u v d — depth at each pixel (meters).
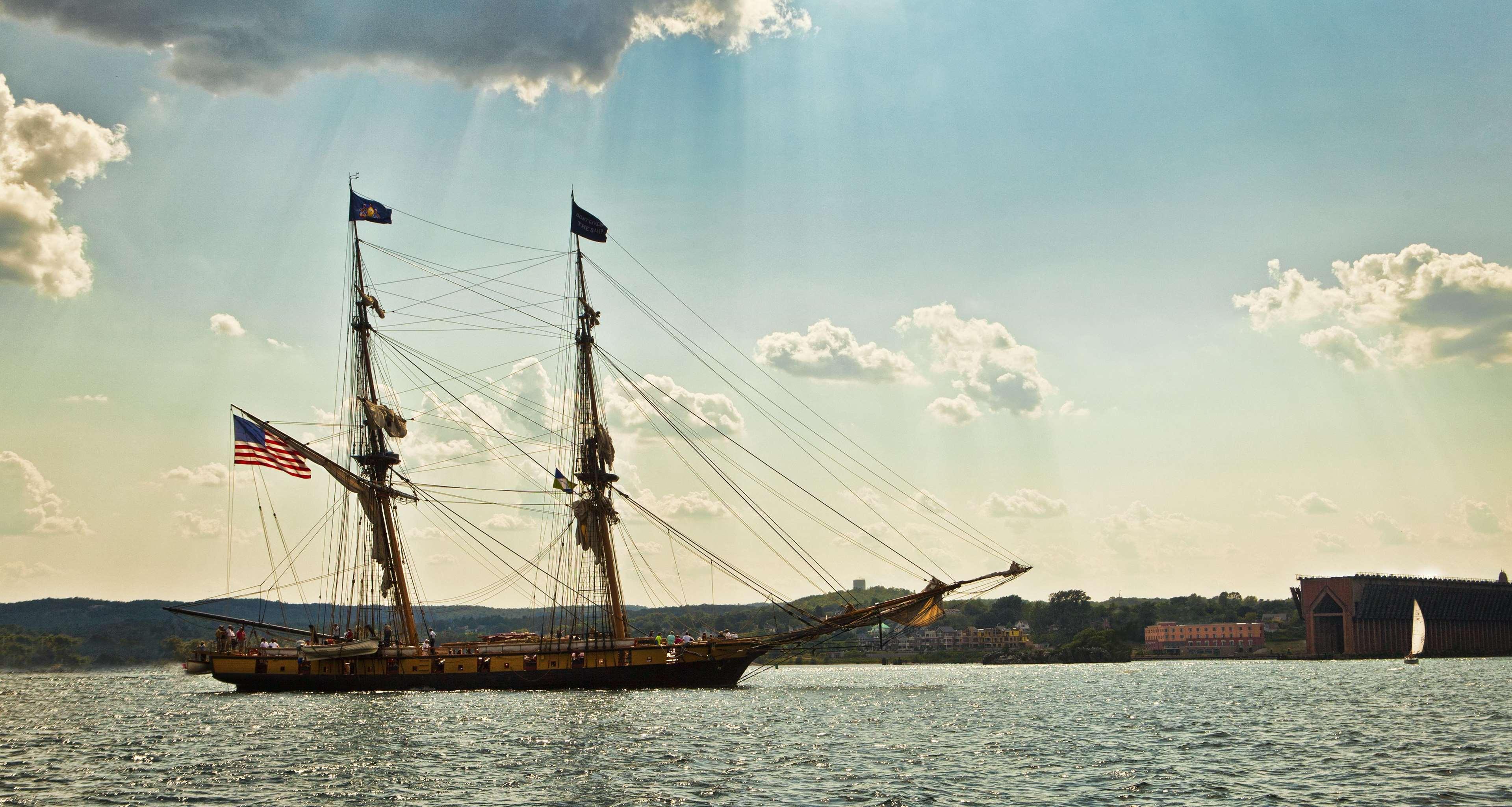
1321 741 77.69
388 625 126.81
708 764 63.97
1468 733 83.56
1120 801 53.06
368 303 131.62
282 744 74.56
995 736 79.94
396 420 129.25
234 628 145.75
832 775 60.31
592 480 126.75
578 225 129.75
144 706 124.56
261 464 115.19
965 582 110.94
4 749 77.38
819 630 115.56
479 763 64.69
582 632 124.69
